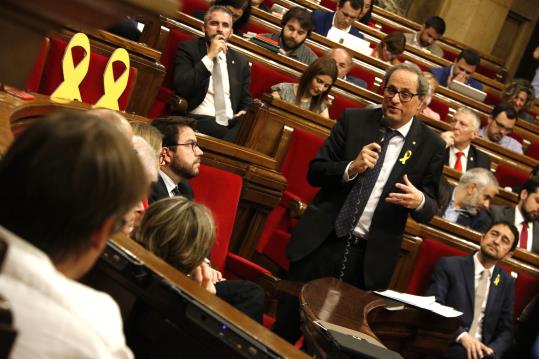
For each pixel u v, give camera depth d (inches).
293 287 192.2
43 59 201.5
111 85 214.7
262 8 446.9
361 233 191.0
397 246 191.9
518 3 724.0
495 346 239.1
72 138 49.0
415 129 193.0
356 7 443.5
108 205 49.8
